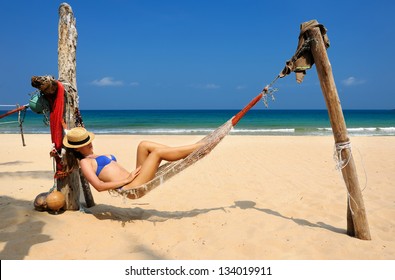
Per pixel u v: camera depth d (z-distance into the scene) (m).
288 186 6.93
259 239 4.16
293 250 3.89
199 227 4.59
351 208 4.19
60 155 4.68
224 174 8.16
